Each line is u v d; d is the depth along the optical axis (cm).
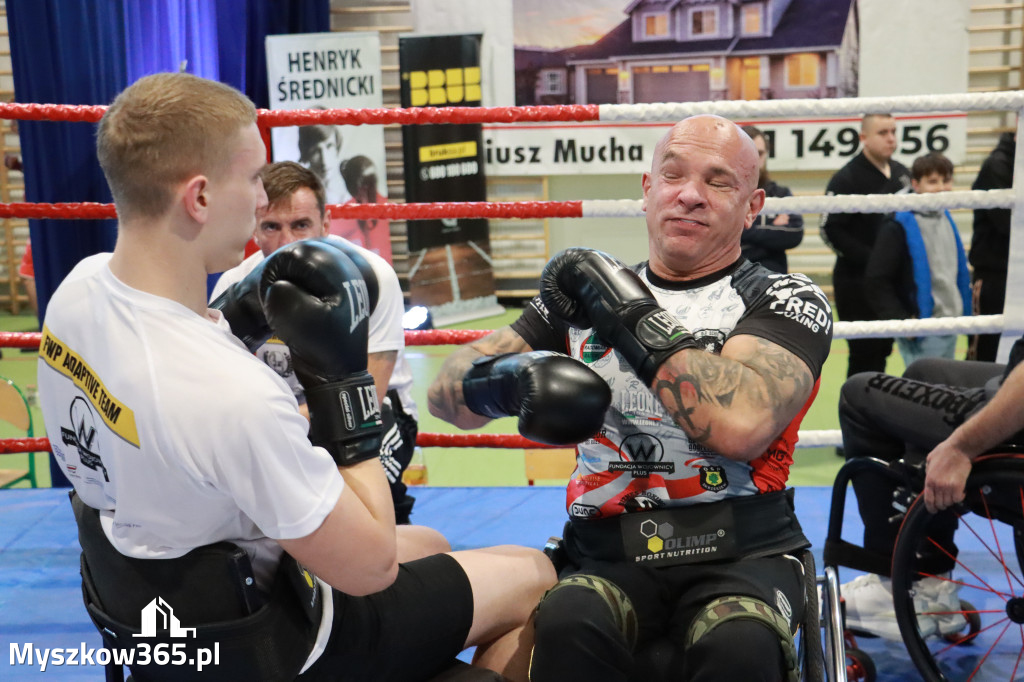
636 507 143
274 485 101
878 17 643
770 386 132
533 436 129
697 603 134
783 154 668
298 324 108
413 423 224
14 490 292
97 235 335
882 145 395
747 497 141
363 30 716
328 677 120
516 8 675
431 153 647
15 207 243
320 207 209
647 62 676
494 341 164
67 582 229
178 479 101
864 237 395
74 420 111
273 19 637
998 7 648
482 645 144
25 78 322
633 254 716
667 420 141
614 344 137
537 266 729
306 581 114
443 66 640
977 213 399
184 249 105
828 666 153
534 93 690
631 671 129
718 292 149
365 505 111
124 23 327
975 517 257
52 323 112
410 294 663
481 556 143
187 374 100
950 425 176
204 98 103
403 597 128
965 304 405
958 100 228
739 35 661
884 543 192
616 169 683
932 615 196
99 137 104
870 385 193
